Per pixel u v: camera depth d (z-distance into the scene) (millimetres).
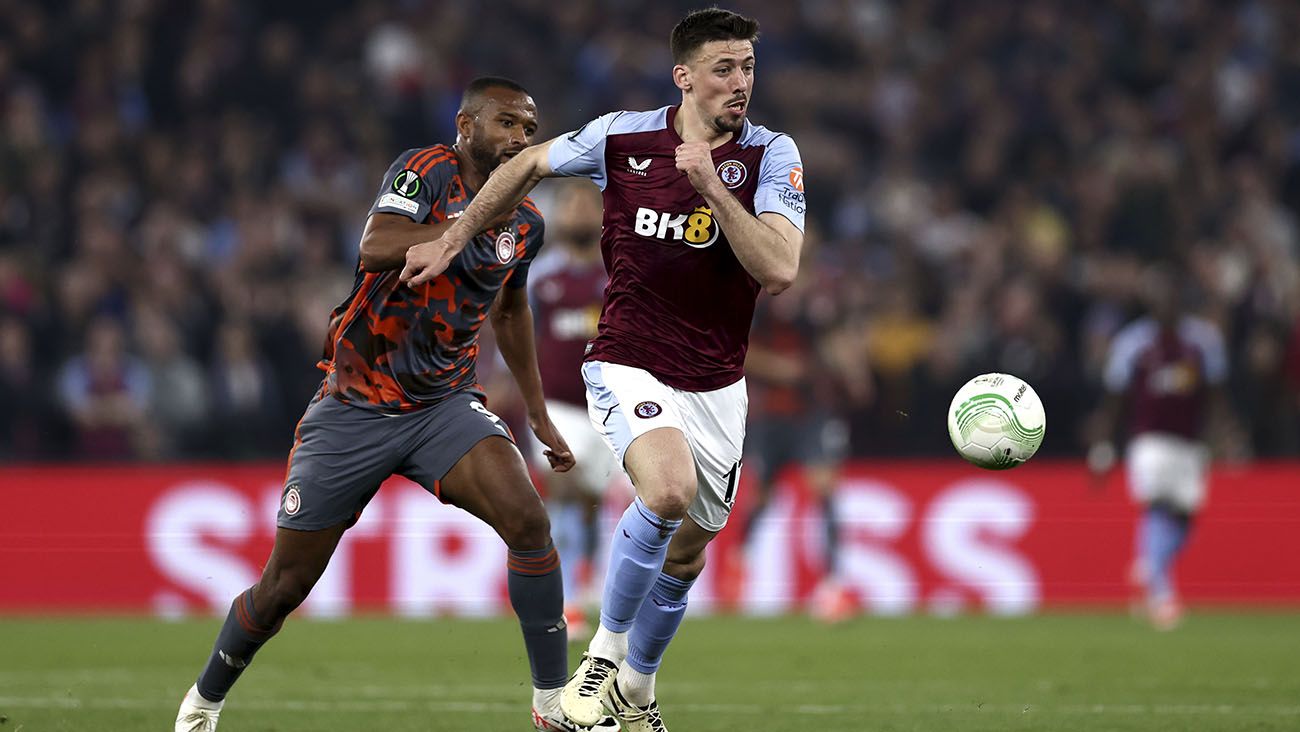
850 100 68875
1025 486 46844
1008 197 62844
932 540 46625
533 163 18828
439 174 18828
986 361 53750
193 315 52969
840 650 33688
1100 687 27094
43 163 57469
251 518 46125
